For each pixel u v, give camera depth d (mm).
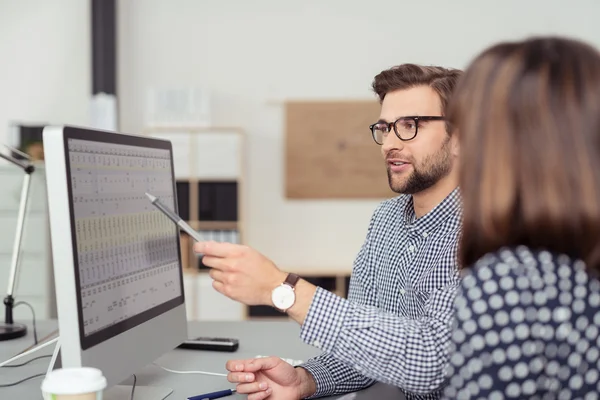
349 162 5129
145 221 1307
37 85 5266
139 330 1239
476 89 825
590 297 811
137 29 5215
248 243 5227
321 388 1371
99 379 914
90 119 4945
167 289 1396
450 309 1093
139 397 1235
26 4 5258
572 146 762
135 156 1283
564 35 850
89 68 5281
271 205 5223
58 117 5285
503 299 792
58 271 1026
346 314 1062
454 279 1214
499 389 796
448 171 1439
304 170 5148
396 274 1509
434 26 5109
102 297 1107
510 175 782
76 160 1057
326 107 5125
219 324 2004
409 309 1455
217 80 5203
